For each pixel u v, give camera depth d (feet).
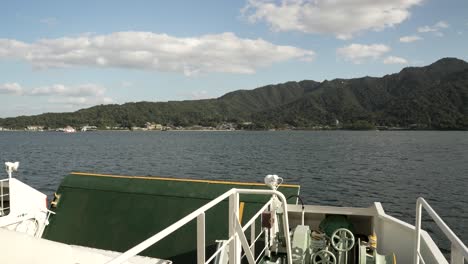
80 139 562.25
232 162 212.23
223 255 16.69
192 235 25.93
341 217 24.68
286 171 171.53
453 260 11.00
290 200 26.43
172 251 25.44
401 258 22.53
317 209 25.12
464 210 94.12
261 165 196.24
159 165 197.57
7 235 13.25
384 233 23.81
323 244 22.59
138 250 8.25
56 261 14.06
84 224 27.89
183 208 27.32
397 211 93.91
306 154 270.05
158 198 28.25
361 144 408.67
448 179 147.95
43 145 393.70
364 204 101.91
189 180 29.22
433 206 99.04
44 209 27.96
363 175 158.81
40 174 159.74
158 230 26.63
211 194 27.73
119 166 193.67
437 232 73.97
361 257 20.76
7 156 254.47
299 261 21.27
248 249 15.29
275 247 22.62
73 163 209.05
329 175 158.51
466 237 71.31
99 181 30.30
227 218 26.03
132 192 28.96
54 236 27.50
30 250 13.42
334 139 549.13
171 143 440.86
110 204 28.63
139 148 342.85
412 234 21.63
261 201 26.66
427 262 19.84
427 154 271.08
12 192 26.14
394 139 537.24
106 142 465.88
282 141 489.67
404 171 172.14
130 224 27.30
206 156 252.83
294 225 26.04
